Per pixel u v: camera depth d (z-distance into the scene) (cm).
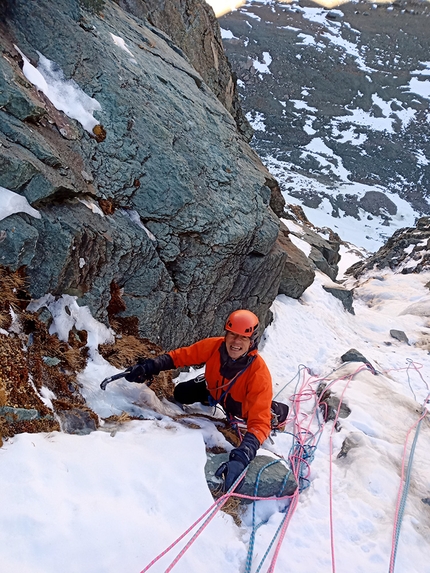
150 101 520
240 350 373
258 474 343
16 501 246
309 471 405
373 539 344
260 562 294
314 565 309
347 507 370
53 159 379
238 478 326
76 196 405
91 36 499
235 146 637
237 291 593
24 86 391
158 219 474
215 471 337
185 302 513
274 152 19188
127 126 473
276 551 299
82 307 402
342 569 312
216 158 562
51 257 366
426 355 904
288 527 330
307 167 18150
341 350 793
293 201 15450
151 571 250
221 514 310
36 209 364
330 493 377
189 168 511
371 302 1444
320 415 532
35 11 451
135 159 468
